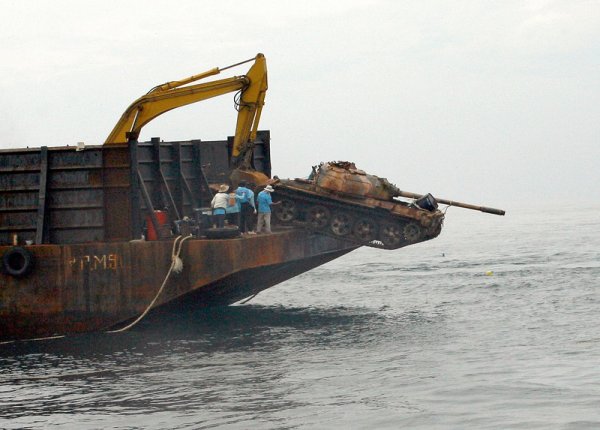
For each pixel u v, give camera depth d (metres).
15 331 51.22
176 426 33.81
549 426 32.56
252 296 64.69
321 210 59.53
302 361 44.03
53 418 35.59
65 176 53.06
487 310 58.47
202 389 39.03
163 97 59.47
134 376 41.94
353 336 50.41
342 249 63.56
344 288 74.31
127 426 34.09
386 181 60.38
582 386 37.75
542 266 86.94
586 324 52.00
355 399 36.72
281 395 37.66
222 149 70.81
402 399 36.53
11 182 53.28
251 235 54.12
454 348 46.16
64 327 51.34
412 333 50.84
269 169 70.38
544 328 51.16
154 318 53.66
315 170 62.16
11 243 53.34
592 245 118.06
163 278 50.81
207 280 50.91
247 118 62.03
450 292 68.56
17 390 40.22
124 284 50.91
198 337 51.19
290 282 80.56
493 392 37.16
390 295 68.50
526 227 196.00
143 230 55.28
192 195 65.19
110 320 51.16
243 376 41.16
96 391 39.47
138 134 56.50
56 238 53.09
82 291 50.97
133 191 52.50
